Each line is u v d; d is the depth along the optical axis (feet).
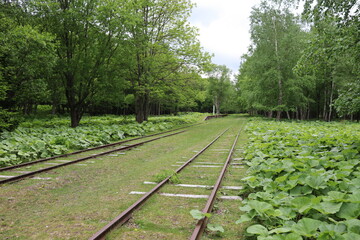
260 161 22.77
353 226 9.89
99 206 15.53
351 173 18.60
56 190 18.76
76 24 57.00
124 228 12.48
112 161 29.25
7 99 48.98
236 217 14.05
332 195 12.73
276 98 107.65
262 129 54.54
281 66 99.14
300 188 15.31
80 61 61.00
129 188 19.24
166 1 77.15
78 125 68.23
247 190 17.31
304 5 28.60
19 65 46.29
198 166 26.55
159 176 21.04
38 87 52.49
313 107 157.07
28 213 14.52
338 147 27.73
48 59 49.11
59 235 11.78
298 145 33.47
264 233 10.32
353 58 30.27
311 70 32.37
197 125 96.99
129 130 55.77
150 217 13.80
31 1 55.01
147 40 72.74
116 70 66.74
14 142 32.89
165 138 52.75
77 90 65.36
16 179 20.81
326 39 28.86
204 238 11.71
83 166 26.35
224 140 49.73
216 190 17.66
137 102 93.25
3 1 58.18
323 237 9.34
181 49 77.15
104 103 154.81
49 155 30.83
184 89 89.04
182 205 15.57
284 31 100.27
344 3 26.43
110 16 57.21
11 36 42.70
